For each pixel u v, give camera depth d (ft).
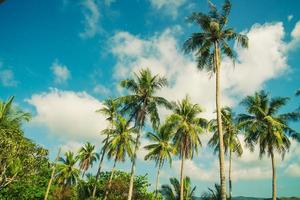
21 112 79.77
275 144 110.93
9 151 69.51
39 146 76.74
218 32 75.72
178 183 155.94
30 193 132.87
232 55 78.02
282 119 115.85
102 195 170.50
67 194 164.04
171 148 135.23
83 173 180.86
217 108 70.49
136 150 104.42
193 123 117.08
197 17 76.69
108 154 134.51
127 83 107.55
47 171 164.55
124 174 173.06
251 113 116.78
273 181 108.68
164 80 108.06
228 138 128.57
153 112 108.06
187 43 78.07
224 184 63.41
